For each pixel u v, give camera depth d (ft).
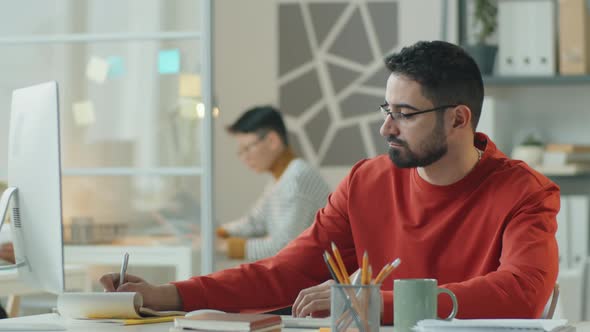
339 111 18.48
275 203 14.08
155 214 12.37
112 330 5.37
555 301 6.36
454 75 6.64
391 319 5.47
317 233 7.44
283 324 5.52
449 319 5.04
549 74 14.19
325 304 5.66
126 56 12.48
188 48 12.32
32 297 11.98
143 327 5.54
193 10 12.30
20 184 6.63
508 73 14.26
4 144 12.47
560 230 13.83
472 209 6.81
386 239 7.19
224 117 18.62
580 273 13.20
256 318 5.12
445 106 6.65
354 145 18.44
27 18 12.65
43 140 6.37
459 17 14.43
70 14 12.59
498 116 14.99
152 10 12.41
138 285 6.33
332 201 7.59
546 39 14.20
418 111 6.63
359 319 4.50
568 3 14.07
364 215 7.30
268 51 18.54
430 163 6.72
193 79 12.30
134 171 12.44
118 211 12.48
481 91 6.88
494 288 5.76
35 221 6.48
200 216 12.24
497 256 6.65
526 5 14.24
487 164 6.89
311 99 18.53
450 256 6.84
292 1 18.54
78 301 5.97
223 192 18.58
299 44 18.53
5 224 7.05
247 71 18.58
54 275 6.38
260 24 18.58
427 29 18.21
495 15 14.42
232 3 18.61
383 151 18.35
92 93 12.55
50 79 12.62
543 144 14.69
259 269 7.02
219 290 6.72
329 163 18.48
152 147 12.39
